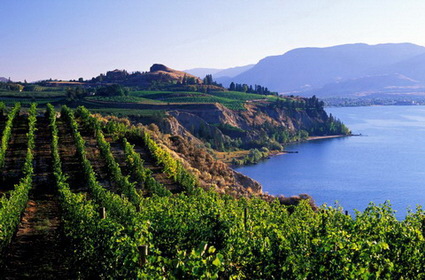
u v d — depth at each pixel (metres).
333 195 125.12
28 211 27.64
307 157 193.75
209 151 162.38
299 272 10.32
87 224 16.52
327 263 10.24
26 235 22.55
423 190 130.00
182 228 15.21
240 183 62.53
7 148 47.25
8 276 16.78
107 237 13.90
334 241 10.55
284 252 11.01
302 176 151.62
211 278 8.09
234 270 11.53
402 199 119.81
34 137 52.75
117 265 12.04
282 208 25.16
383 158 189.12
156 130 75.12
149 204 22.84
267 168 166.25
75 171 40.00
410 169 163.38
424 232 14.33
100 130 53.78
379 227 13.51
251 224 15.59
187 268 8.39
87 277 15.05
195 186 41.78
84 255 15.49
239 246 11.89
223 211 17.12
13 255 19.25
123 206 21.69
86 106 194.00
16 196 24.08
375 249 10.08
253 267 11.32
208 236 15.05
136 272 10.34
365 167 168.38
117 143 52.31
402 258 11.99
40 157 44.69
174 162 41.59
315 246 10.85
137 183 38.53
